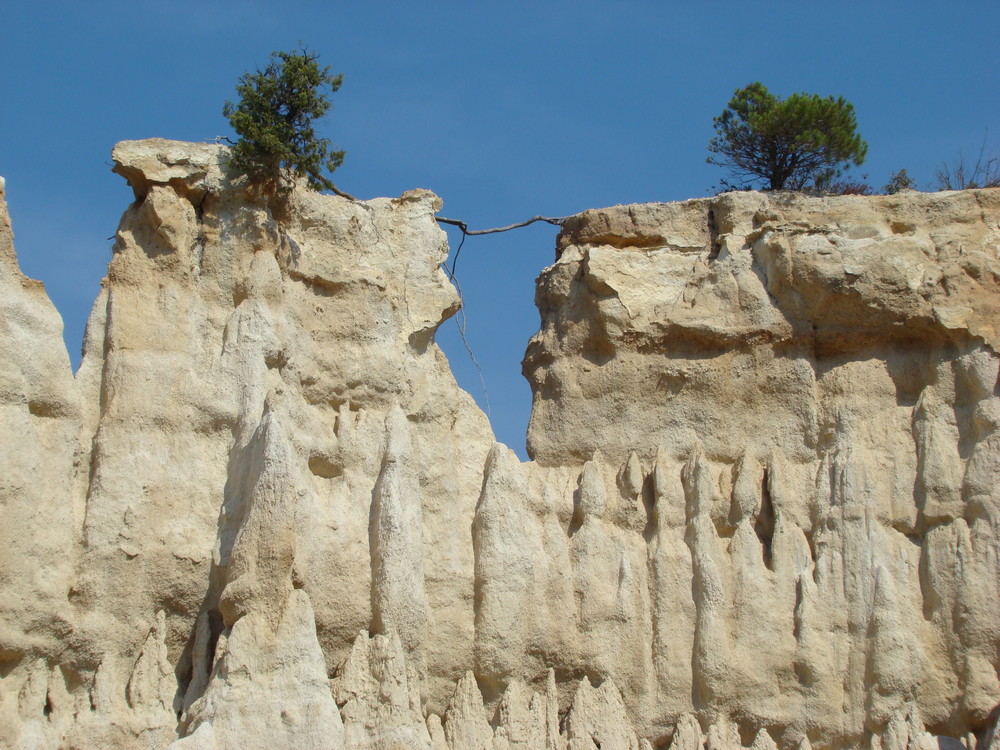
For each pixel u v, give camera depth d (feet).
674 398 88.48
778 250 88.63
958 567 84.38
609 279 89.04
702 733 82.28
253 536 75.87
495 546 82.64
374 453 82.58
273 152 82.99
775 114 96.94
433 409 85.40
